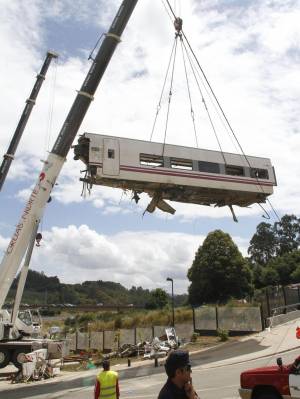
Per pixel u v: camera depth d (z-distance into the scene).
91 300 183.62
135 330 41.41
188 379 4.32
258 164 28.56
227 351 27.48
